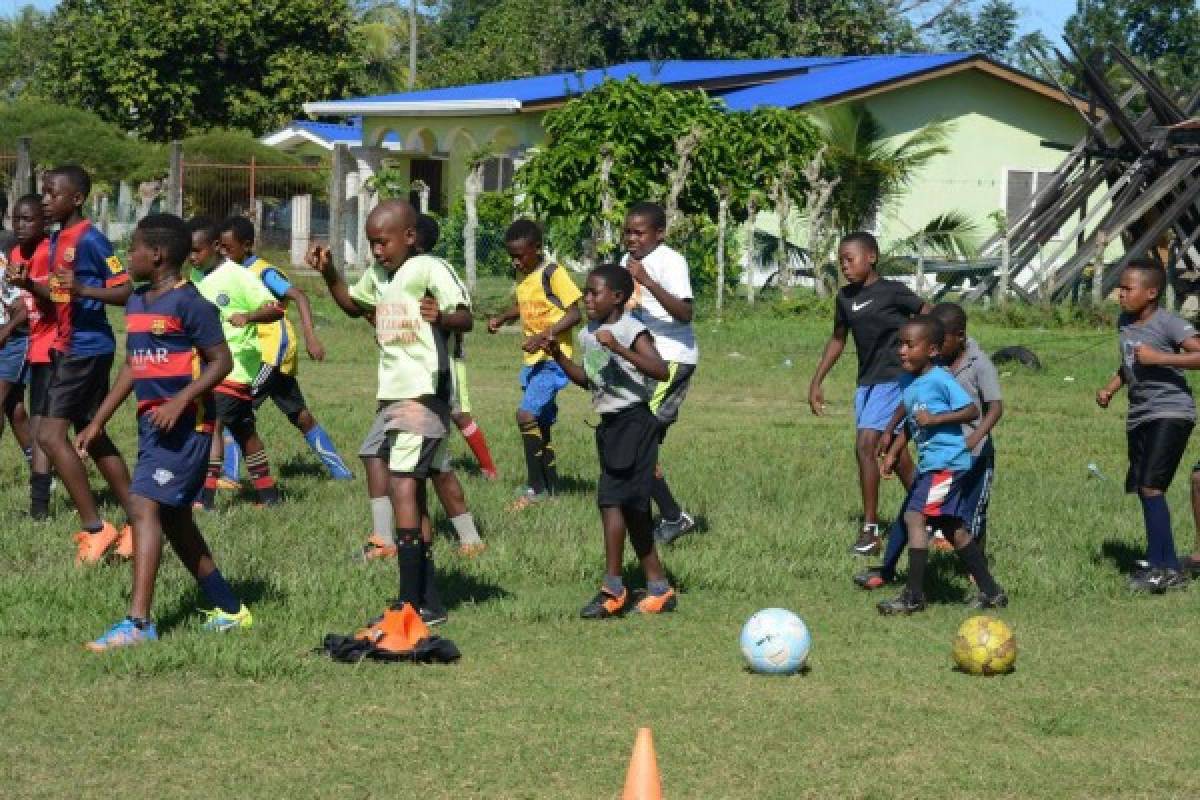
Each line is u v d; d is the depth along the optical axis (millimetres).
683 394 10617
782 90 38719
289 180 38531
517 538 10508
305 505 11586
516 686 7422
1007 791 6176
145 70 50531
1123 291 10000
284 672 7477
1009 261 31109
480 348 23922
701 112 30266
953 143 38969
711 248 30859
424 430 8352
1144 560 10273
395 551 9875
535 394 11922
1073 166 31781
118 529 10211
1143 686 7664
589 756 6449
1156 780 6328
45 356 10617
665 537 10703
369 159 44156
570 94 37938
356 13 71812
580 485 12734
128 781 6066
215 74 51844
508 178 42375
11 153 45469
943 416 9016
